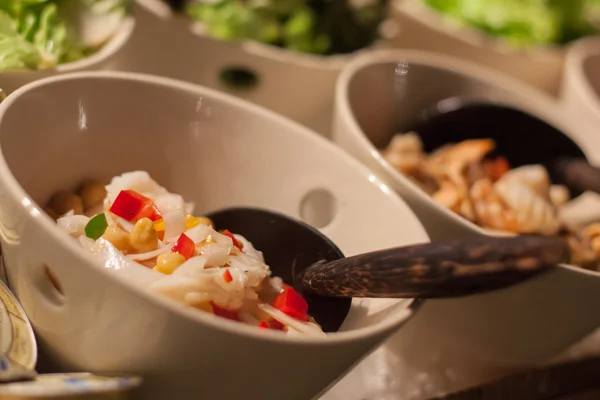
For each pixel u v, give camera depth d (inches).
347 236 18.2
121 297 13.5
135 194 16.5
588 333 17.9
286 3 25.4
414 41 29.7
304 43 25.3
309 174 18.7
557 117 25.6
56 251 13.6
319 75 23.5
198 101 18.4
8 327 14.5
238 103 18.7
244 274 15.3
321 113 24.6
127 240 15.5
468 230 17.9
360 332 14.5
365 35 26.7
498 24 31.7
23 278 14.6
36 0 19.0
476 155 22.8
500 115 24.3
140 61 22.6
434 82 25.1
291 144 18.8
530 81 30.2
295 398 14.8
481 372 19.6
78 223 16.0
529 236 13.6
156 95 18.0
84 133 17.4
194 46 22.9
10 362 14.0
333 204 18.9
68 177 17.4
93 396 13.6
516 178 21.7
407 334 19.4
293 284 17.6
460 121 24.4
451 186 21.4
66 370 15.1
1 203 14.3
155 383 14.2
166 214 16.2
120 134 17.9
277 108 24.1
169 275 14.8
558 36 34.0
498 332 18.4
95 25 19.8
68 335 14.4
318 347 14.0
